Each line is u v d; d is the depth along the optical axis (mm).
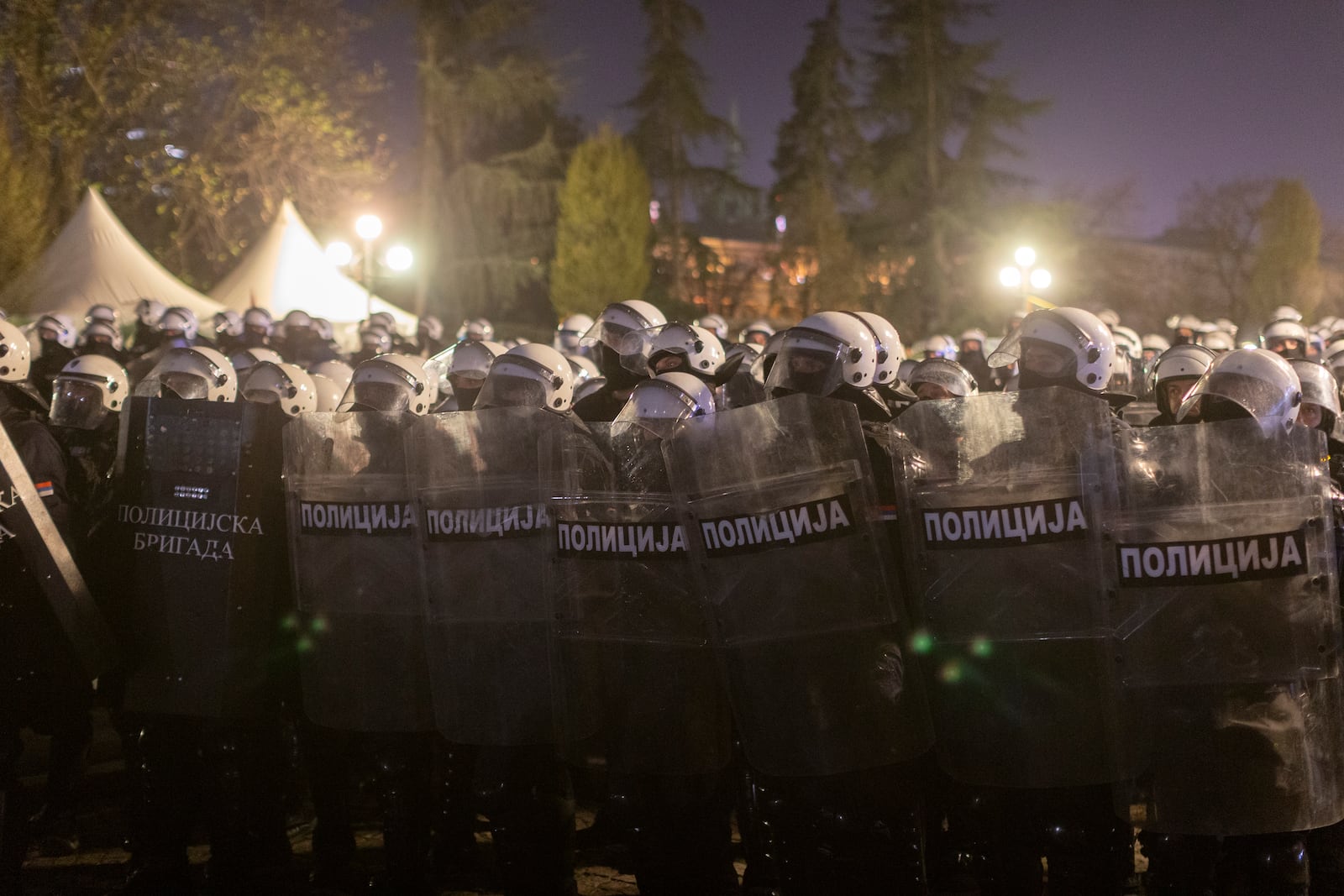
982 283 36875
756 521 3730
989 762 3564
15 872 4758
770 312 37031
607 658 4043
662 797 4055
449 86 32156
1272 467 3367
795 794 3773
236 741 4848
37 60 25734
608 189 28516
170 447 4848
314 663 4621
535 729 4246
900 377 6910
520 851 4312
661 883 4121
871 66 38469
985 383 11875
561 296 28578
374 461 4531
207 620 4762
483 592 4277
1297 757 3359
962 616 3582
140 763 4836
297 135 29391
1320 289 39031
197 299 19125
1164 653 3428
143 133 28953
